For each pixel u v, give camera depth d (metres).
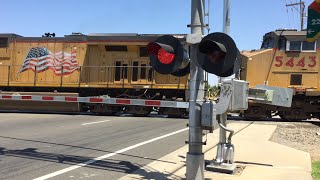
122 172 7.80
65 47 24.03
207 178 7.32
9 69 24.48
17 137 12.12
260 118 21.83
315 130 16.58
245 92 7.07
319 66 20.75
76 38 23.97
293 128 17.27
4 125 15.74
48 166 8.16
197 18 6.04
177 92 22.59
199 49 5.61
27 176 7.24
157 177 7.38
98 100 11.17
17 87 24.47
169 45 5.91
